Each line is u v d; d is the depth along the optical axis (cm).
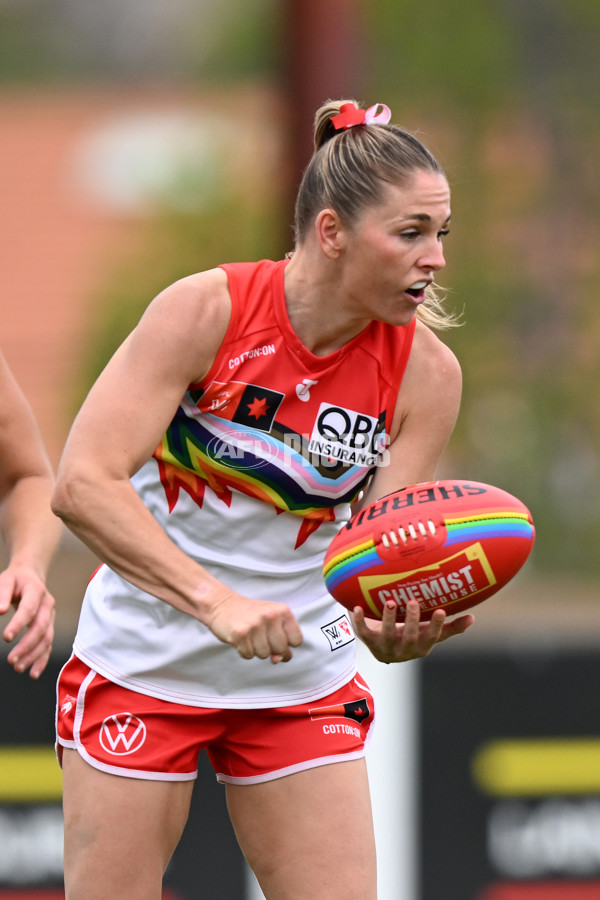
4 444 1166
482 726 1650
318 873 1060
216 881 1612
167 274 4153
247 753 1085
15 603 1116
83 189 6081
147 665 1058
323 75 2739
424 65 4322
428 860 1630
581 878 1644
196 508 1048
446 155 4372
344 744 1091
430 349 1065
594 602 3678
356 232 962
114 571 1012
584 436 4497
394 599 990
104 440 977
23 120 6581
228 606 945
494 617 3131
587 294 4612
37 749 1596
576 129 4788
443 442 1090
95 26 8181
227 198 4147
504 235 4503
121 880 1053
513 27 4719
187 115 6184
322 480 1039
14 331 5503
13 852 1579
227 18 6550
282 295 1002
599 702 1666
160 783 1059
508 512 1000
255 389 1010
